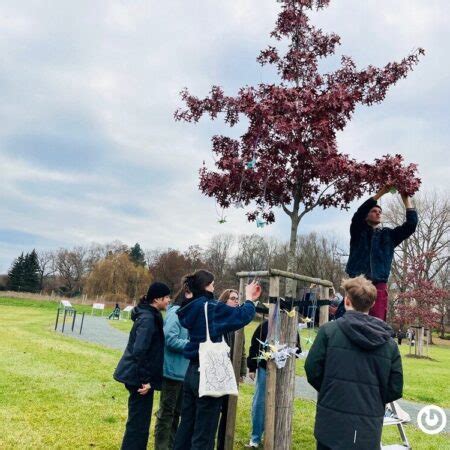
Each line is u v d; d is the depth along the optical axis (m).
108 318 37.91
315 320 5.45
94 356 12.66
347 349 3.39
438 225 39.84
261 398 5.78
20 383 8.38
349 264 5.13
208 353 4.16
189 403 4.42
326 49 6.55
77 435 5.82
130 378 4.49
